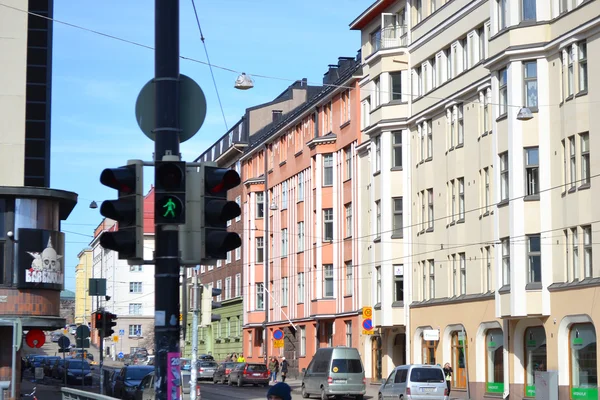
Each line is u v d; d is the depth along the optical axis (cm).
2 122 3353
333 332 5972
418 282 4828
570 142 3612
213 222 1115
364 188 5475
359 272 5556
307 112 6406
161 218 1076
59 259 3409
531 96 3781
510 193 3812
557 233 3678
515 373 3916
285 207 6912
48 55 4109
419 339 4800
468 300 4288
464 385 4362
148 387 3316
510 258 3812
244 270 7656
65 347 4525
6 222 3322
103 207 1087
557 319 3641
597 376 3391
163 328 1082
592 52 3478
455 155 4453
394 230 4969
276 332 6116
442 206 4584
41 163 4050
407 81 4947
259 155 7619
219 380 6253
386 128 4991
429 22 4719
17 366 3316
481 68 4206
